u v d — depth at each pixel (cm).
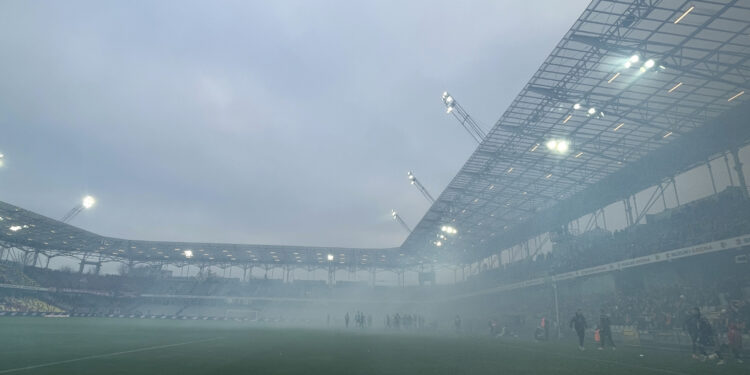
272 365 1215
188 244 7875
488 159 3875
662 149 3384
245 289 8838
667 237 3328
